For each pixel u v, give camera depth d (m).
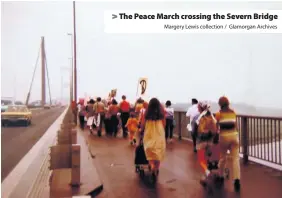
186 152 9.96
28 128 19.50
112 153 10.02
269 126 7.30
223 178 6.24
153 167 6.42
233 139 5.73
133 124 11.93
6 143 12.04
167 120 12.32
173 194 5.51
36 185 5.20
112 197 5.42
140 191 5.74
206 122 6.09
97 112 15.04
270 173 6.77
